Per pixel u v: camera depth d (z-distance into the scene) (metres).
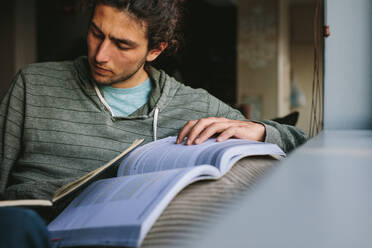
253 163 0.78
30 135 1.11
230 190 0.60
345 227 0.16
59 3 4.76
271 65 5.78
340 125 1.05
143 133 1.17
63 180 1.02
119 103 1.19
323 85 1.07
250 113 5.87
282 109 5.92
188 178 0.54
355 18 1.04
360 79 1.04
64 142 1.11
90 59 1.02
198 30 6.56
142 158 0.81
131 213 0.47
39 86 1.15
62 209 0.75
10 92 1.16
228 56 7.09
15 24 4.64
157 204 0.47
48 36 4.87
